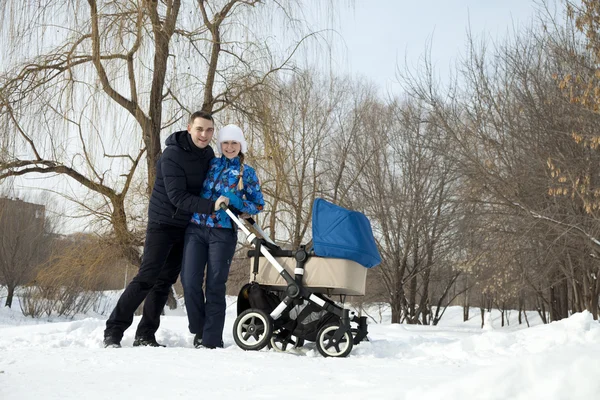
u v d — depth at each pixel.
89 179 9.91
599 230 12.05
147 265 4.36
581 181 11.91
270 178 11.16
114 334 4.32
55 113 9.04
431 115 16.30
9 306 26.16
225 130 4.47
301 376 2.61
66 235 11.31
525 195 13.32
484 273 15.71
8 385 2.38
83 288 11.78
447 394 1.43
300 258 4.05
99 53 8.79
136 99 9.11
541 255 13.80
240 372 2.74
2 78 9.05
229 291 14.30
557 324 4.84
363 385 2.32
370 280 24.00
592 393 1.21
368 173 21.19
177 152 4.31
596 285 15.55
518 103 14.00
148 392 2.24
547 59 14.25
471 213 14.53
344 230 4.01
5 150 9.10
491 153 14.26
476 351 3.96
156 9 9.09
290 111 11.16
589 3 10.87
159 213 4.36
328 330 3.93
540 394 1.26
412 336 5.41
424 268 21.16
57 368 2.86
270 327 4.00
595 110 10.04
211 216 4.34
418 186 20.45
